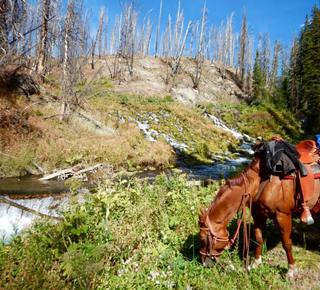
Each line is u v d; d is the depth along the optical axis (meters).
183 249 3.68
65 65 15.84
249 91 40.97
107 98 25.17
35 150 10.66
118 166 11.56
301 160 3.25
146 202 4.72
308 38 32.47
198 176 10.55
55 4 15.55
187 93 34.69
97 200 4.33
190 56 48.34
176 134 19.70
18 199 6.55
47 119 14.16
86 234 3.56
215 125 25.12
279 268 3.32
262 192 3.07
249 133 25.31
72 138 13.23
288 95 38.66
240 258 3.53
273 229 4.39
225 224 2.95
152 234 4.01
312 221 2.91
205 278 3.07
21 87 15.78
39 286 2.71
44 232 3.58
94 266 2.51
